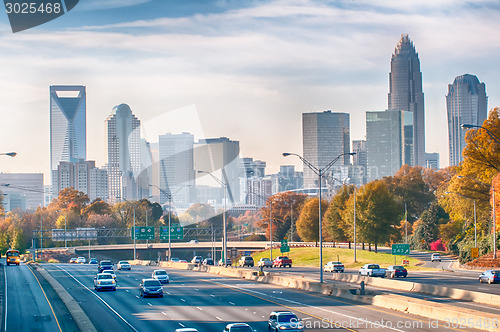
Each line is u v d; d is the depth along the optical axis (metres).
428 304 54.34
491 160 136.00
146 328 50.22
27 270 124.88
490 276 81.75
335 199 165.25
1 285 89.75
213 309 60.53
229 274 109.00
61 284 91.44
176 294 75.62
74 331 50.78
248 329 41.53
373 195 149.88
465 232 169.50
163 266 145.62
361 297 65.19
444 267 125.50
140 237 160.50
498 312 52.25
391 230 150.88
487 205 140.00
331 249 162.62
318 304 62.91
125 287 85.44
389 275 95.88
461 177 140.88
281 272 114.50
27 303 69.19
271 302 65.38
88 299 71.31
